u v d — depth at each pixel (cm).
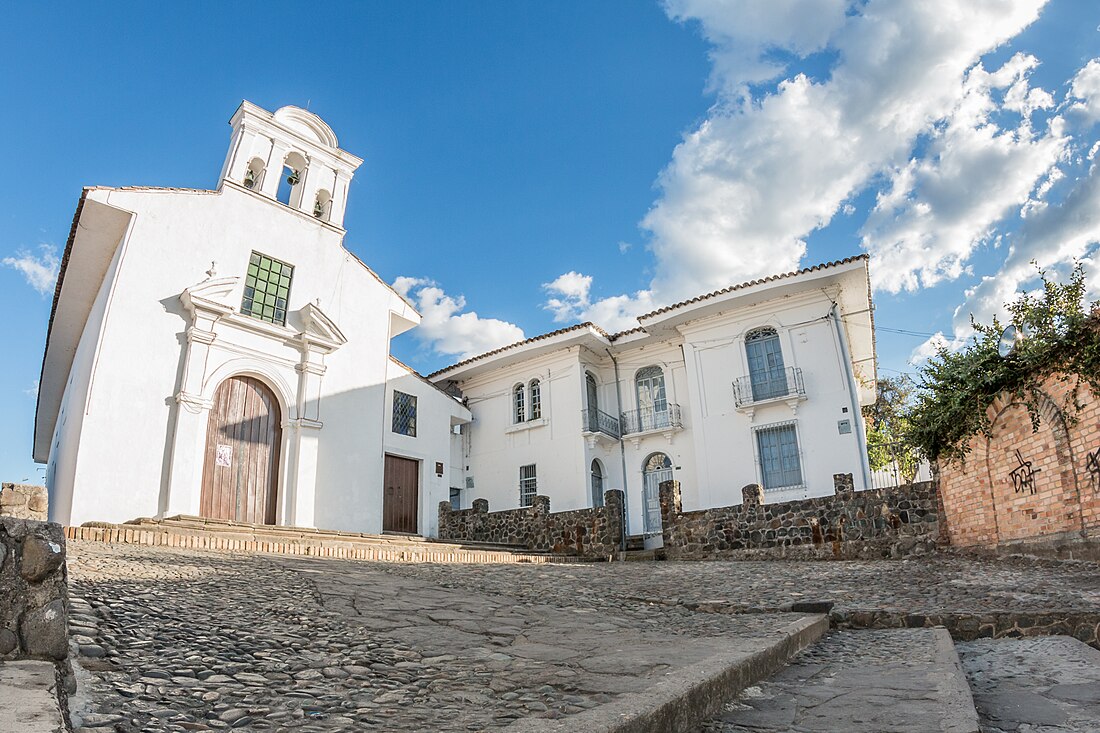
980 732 298
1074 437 841
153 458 1277
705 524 1467
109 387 1246
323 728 271
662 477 2259
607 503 1603
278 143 1678
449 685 358
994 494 1035
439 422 1953
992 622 628
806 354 1997
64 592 271
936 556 1139
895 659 505
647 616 708
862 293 2038
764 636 535
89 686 286
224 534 1186
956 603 719
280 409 1534
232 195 1536
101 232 1397
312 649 409
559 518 1669
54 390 2155
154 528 1097
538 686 363
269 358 1519
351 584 691
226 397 1442
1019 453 965
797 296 2041
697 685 327
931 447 1186
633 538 1923
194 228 1445
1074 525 843
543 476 2328
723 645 489
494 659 430
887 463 2638
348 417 1641
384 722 285
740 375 2077
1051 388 884
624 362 2409
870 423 2630
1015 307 963
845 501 1305
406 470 1830
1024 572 869
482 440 2542
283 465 1491
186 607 477
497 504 2428
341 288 1719
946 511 1185
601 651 470
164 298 1362
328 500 1542
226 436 1421
